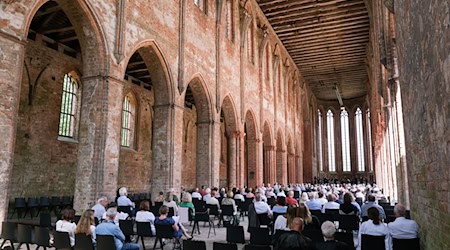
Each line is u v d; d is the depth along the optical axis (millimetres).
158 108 18281
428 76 6707
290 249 5535
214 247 7117
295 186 33062
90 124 13414
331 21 34219
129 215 12648
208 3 22984
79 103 21016
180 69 18875
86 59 13875
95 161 13109
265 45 33375
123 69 14625
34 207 17328
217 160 22375
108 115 13531
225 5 25172
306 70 48719
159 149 18031
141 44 15906
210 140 22062
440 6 5367
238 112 26672
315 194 14570
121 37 14477
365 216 12234
